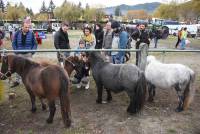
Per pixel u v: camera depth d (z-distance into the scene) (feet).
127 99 25.12
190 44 93.86
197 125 20.20
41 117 20.94
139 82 20.40
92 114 21.61
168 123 20.31
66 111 18.56
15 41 27.07
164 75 22.11
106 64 22.67
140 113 21.84
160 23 179.32
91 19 269.03
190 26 141.08
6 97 25.13
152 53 55.47
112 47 29.45
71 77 29.89
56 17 284.00
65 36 28.02
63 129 18.92
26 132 18.53
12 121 20.25
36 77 19.03
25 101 24.31
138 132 18.79
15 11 247.09
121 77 21.03
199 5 131.75
